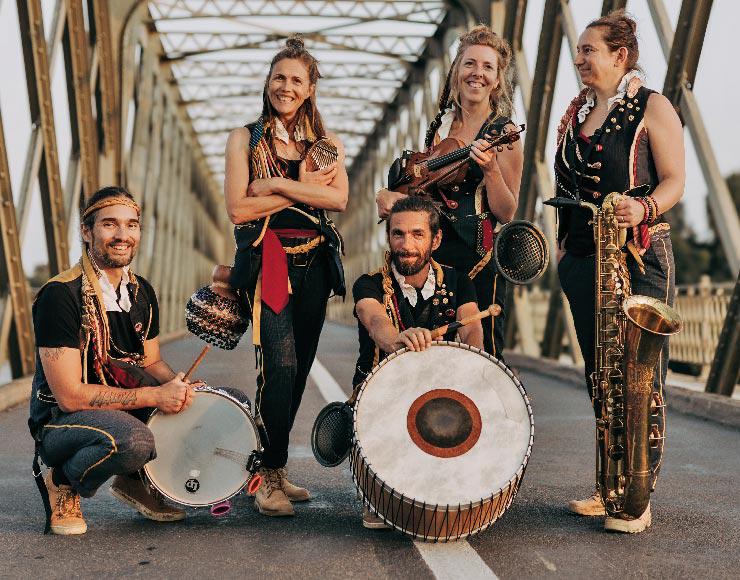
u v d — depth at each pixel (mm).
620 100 3639
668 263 3580
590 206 3459
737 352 6574
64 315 3277
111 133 13484
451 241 4016
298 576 2775
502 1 14164
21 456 4875
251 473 3373
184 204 28203
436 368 3146
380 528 3348
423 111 21062
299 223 3828
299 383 4047
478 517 3021
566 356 13219
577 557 2961
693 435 5758
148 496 3482
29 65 8648
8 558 2973
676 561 2922
